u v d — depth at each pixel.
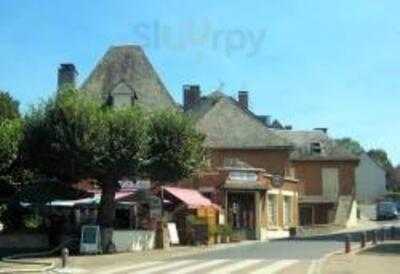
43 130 41.16
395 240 50.56
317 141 90.06
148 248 44.75
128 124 41.22
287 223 68.88
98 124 40.69
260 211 60.81
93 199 47.78
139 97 59.91
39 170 43.03
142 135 41.59
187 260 34.66
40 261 34.34
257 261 32.97
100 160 40.62
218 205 58.62
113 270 29.83
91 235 40.62
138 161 41.56
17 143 43.00
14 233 45.81
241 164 65.94
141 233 44.31
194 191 57.31
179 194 52.00
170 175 44.03
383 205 98.00
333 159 87.81
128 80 61.34
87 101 41.72
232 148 68.69
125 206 48.22
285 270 28.19
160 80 62.00
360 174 121.56
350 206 86.06
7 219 46.94
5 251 42.12
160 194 49.81
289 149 69.31
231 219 59.75
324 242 49.75
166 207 50.97
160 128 43.62
